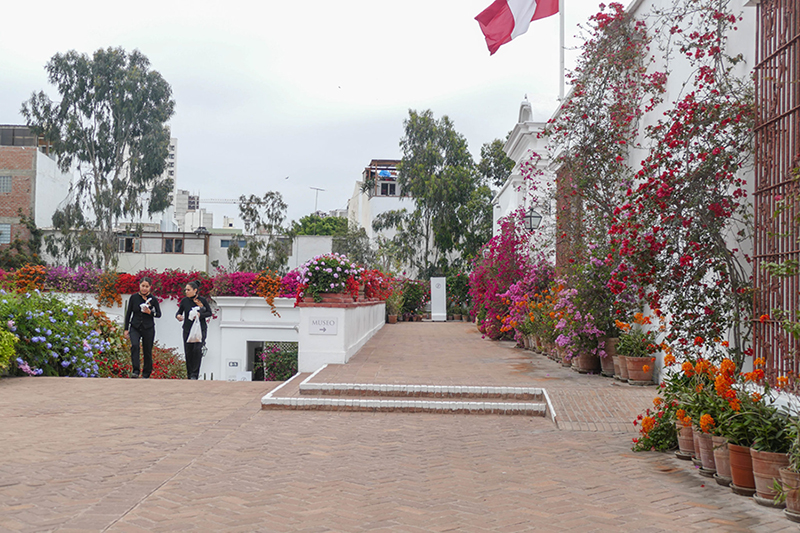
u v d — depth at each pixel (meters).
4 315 10.26
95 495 4.56
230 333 17.47
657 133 8.28
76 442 6.12
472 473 5.36
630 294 9.74
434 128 43.06
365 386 8.81
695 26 8.52
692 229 6.96
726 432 4.98
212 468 5.36
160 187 43.69
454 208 42.66
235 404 8.32
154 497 4.54
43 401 8.20
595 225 10.78
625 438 6.74
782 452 4.59
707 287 7.03
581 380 9.80
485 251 18.34
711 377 5.65
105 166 42.41
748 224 6.70
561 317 11.18
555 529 4.03
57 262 42.47
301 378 10.31
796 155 5.70
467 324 28.03
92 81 41.91
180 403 8.28
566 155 11.07
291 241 47.72
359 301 13.81
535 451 6.16
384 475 5.27
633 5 10.75
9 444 5.99
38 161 45.62
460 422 7.61
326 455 5.92
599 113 10.81
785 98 6.08
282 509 4.36
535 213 16.92
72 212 41.94
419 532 3.95
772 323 6.04
